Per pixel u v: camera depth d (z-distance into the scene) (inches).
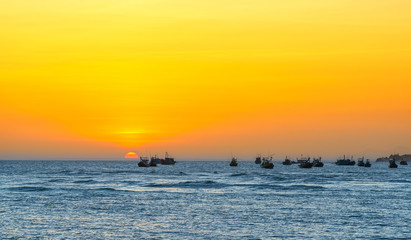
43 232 1999.3
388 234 1980.8
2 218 2343.8
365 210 2679.6
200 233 1989.4
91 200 3164.4
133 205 2888.8
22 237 1900.8
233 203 3009.4
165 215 2474.2
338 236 1937.7
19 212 2556.6
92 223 2217.0
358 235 1958.7
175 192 3816.4
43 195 3494.1
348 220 2321.6
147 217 2402.8
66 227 2112.5
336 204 2962.6
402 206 2864.2
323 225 2181.3
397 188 4311.0
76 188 4124.0
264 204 2957.7
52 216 2421.3
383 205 2913.4
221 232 2012.8
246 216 2444.6
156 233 1988.2
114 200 3166.8
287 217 2411.4
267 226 2153.1
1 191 3816.4
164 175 7204.7
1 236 1918.1
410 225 2188.7
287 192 3831.2
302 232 2016.5
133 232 2006.6
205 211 2625.5
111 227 2117.4
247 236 1931.6
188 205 2898.6
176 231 2031.3
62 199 3216.0
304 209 2719.0
